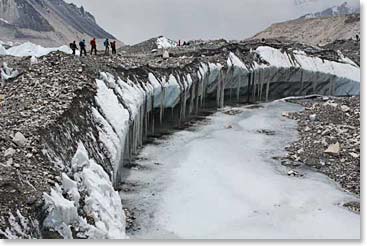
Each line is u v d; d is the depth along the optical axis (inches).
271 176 926.4
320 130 1298.0
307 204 796.6
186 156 1040.2
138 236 660.7
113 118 873.5
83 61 1010.7
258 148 1146.0
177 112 1376.7
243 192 837.8
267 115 1568.7
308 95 2130.9
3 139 571.8
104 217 594.9
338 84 2236.7
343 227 708.7
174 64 1412.4
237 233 679.7
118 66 1099.9
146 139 1181.7
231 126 1380.4
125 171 934.4
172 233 679.1
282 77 2031.3
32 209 462.9
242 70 1801.2
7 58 1074.7
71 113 731.4
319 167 1008.9
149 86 1169.4
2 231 415.2
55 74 899.4
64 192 555.5
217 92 1688.0
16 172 506.0
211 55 1779.0
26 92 804.6
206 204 784.9
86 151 693.3
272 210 768.3
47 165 568.7
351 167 997.8
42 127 629.6
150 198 805.2
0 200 447.2
